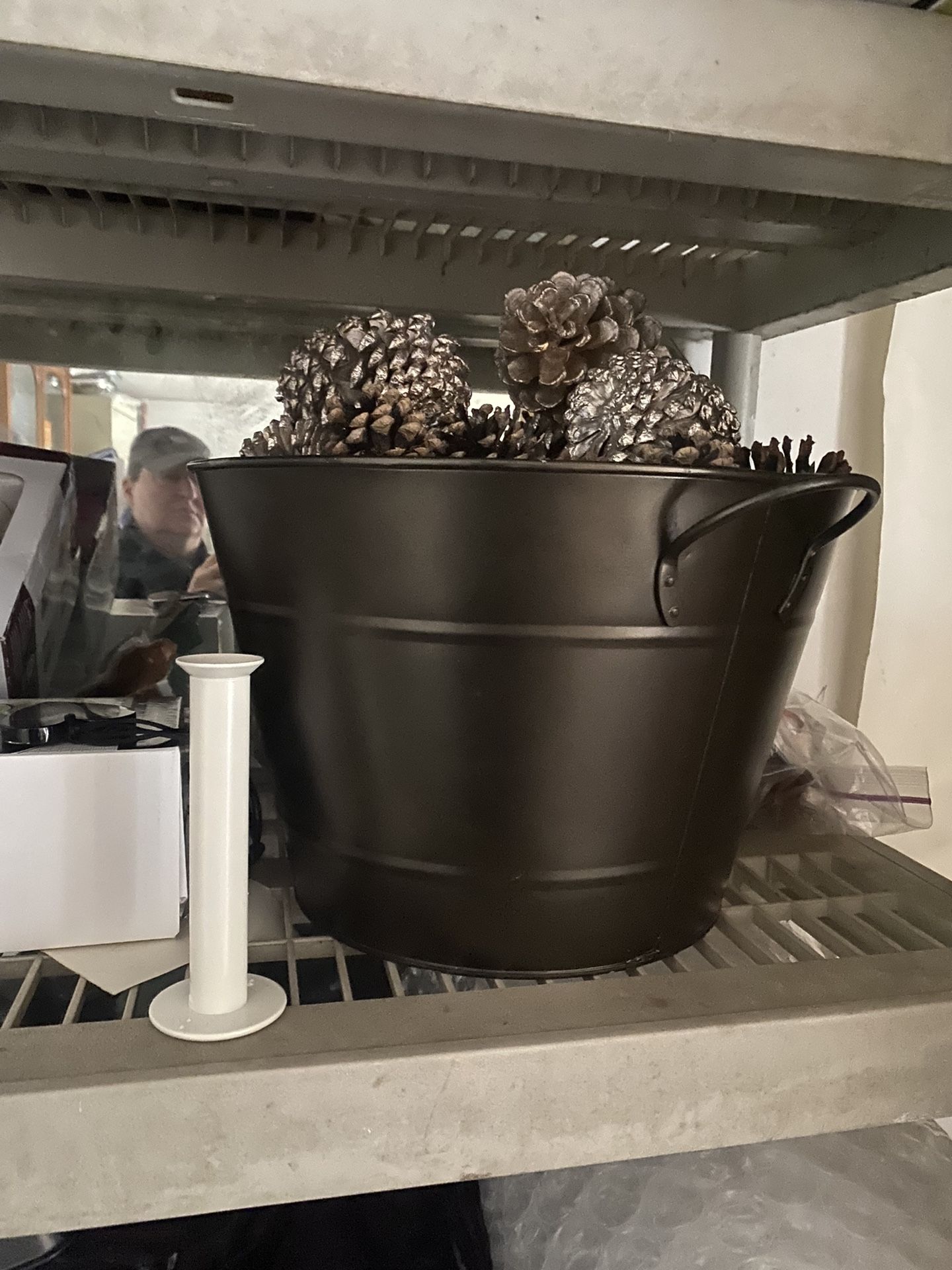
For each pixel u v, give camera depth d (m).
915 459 0.86
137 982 0.42
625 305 0.50
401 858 0.43
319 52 0.35
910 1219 0.54
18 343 0.76
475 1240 0.52
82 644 0.71
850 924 0.53
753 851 0.64
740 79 0.38
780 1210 0.53
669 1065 0.39
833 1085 0.41
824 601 0.91
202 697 0.38
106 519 0.73
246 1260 0.49
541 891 0.43
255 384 0.80
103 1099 0.34
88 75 0.34
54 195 0.64
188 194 0.61
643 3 0.37
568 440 0.45
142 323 0.77
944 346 0.85
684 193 0.59
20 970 0.44
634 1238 0.52
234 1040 0.37
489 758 0.41
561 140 0.39
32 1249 0.48
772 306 0.77
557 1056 0.38
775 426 0.90
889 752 0.89
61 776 0.44
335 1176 0.36
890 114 0.40
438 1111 0.37
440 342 0.48
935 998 0.42
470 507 0.38
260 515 0.43
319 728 0.44
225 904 0.38
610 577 0.38
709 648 0.41
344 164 0.52
